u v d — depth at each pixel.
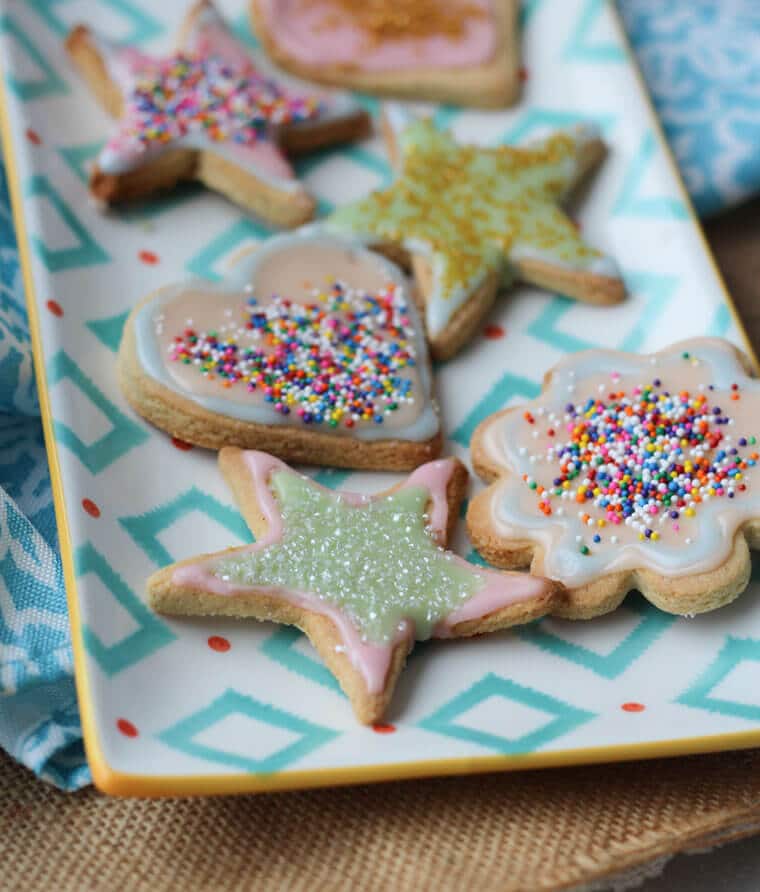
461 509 0.50
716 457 0.49
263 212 0.55
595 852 0.45
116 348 0.52
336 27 0.58
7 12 0.57
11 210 0.55
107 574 0.47
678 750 0.46
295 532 0.48
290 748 0.45
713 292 0.53
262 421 0.50
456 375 0.53
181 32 0.58
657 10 0.62
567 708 0.47
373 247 0.53
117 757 0.44
